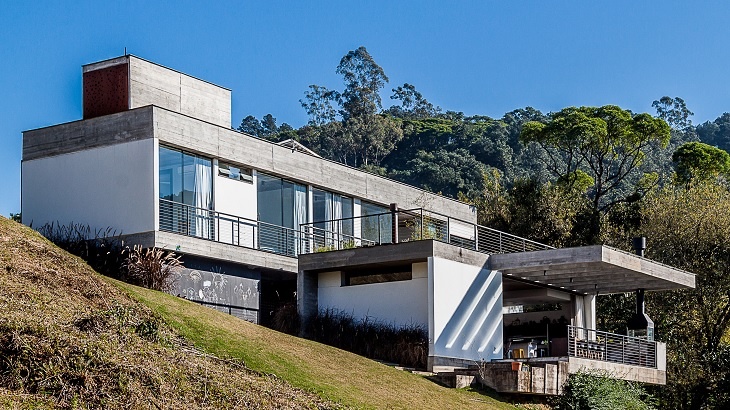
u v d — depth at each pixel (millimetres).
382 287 27188
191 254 27078
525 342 30891
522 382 23688
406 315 26609
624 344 29641
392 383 21422
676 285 32188
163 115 27297
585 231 47406
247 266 29094
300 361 20734
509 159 81188
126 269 25188
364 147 83562
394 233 27594
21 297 18328
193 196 28047
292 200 31734
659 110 98250
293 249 31312
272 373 19125
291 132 85750
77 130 28516
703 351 39500
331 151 83375
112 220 27328
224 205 29000
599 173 52719
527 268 27984
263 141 30500
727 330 42969
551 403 24297
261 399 17031
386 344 25547
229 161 29250
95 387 15047
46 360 15172
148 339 18266
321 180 32688
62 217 28391
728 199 45219
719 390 35812
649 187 53969
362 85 92000
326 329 26375
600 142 52406
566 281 31219
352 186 34094
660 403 35469
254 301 29406
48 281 20078
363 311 27391
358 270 28344
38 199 28984
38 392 14508
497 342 27922
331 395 18797
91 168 28062
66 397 14570
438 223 35938
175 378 16484
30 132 29469
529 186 49094
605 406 23234
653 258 43469
